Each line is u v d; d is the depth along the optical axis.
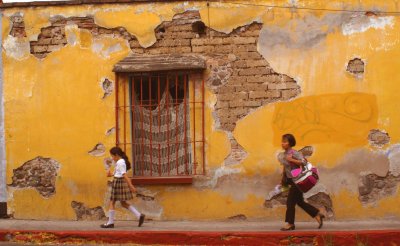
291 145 9.89
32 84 11.32
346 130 10.68
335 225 10.21
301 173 9.60
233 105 10.92
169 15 11.09
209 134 10.95
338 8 10.77
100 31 11.20
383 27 10.70
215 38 11.01
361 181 10.64
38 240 9.98
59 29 11.29
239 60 10.95
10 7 11.37
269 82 10.87
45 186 11.25
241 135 10.88
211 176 10.90
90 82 11.20
